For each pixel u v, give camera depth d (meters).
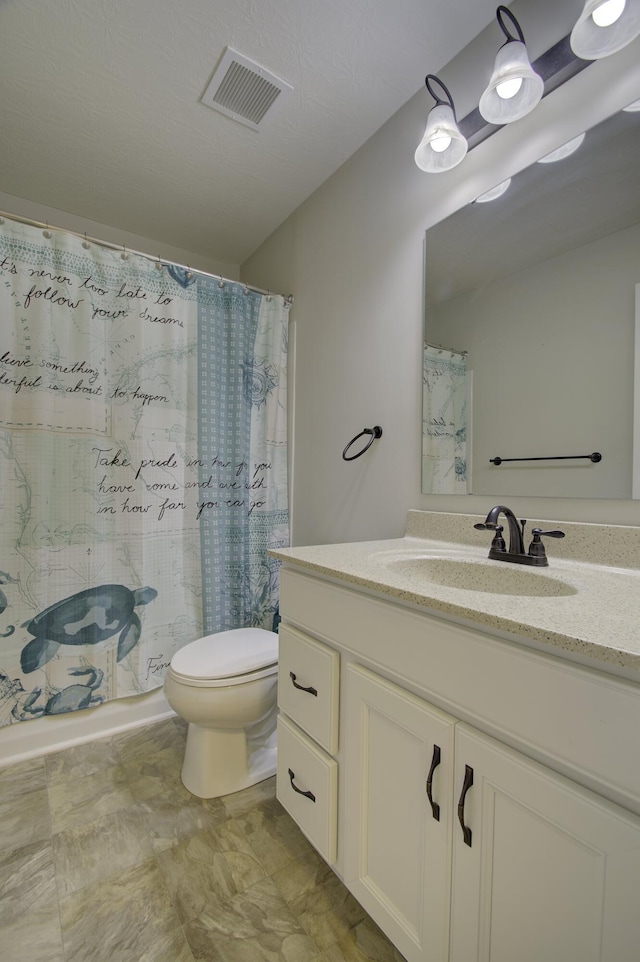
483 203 1.18
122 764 1.44
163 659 1.72
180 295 1.76
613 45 0.80
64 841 1.11
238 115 1.43
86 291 1.57
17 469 1.47
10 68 1.26
